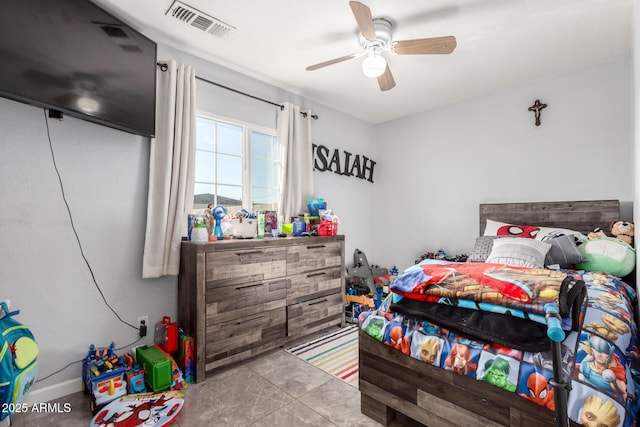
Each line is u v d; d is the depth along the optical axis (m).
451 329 1.37
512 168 3.19
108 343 2.07
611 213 2.60
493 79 3.01
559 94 2.90
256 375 2.14
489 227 3.08
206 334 2.10
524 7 1.95
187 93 2.36
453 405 1.36
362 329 1.69
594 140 2.74
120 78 1.90
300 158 3.20
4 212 1.71
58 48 1.59
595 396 0.99
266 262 2.45
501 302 1.28
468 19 2.07
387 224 4.23
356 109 3.82
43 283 1.83
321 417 1.69
